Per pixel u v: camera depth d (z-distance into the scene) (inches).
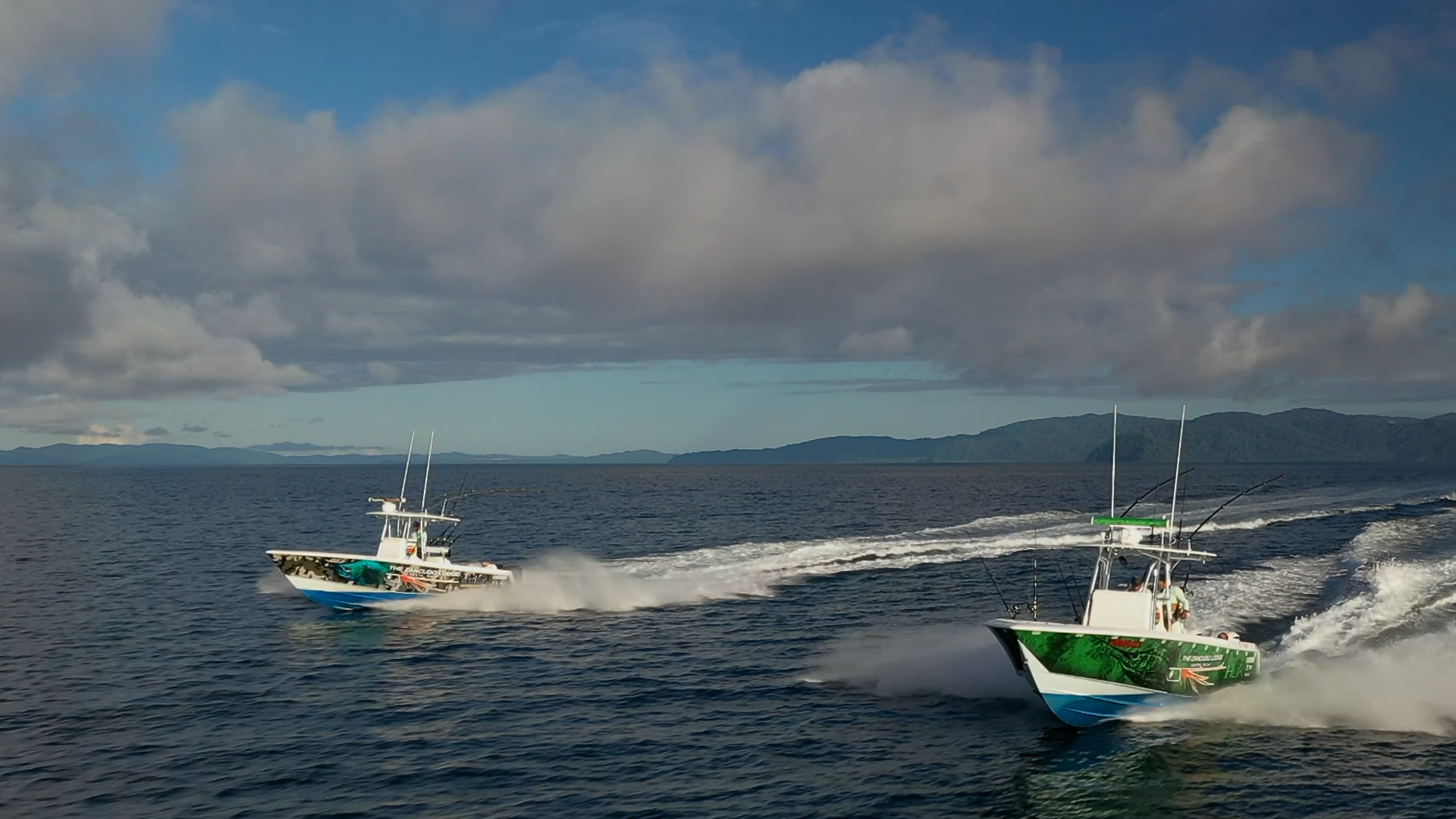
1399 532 2260.1
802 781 831.1
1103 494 5167.3
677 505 4357.8
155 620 1521.9
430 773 852.0
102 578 1984.5
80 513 4037.9
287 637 1396.4
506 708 1048.2
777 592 1737.2
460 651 1302.9
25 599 1723.7
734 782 830.5
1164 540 1012.5
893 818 757.3
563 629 1435.8
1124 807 773.3
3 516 3799.2
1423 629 1237.1
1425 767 836.6
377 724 989.8
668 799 795.4
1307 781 813.2
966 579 1863.9
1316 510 3230.8
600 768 864.3
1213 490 5142.7
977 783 824.3
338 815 759.1
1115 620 971.9
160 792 804.0
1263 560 1942.7
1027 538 2484.0
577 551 2407.7
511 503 4606.3
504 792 807.1
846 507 4101.9
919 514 3602.4
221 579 1962.4
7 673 1193.4
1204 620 1337.4
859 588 1777.8
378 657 1275.8
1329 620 1299.2
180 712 1029.8
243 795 799.7
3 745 920.3
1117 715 963.3
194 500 5098.4
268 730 970.7
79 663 1245.1
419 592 1594.5
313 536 2920.8
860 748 910.4
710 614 1544.0
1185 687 959.0
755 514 3683.6
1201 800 783.7
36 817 753.6
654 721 998.4
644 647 1323.8
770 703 1058.1
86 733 956.0
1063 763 864.3
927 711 1019.3
